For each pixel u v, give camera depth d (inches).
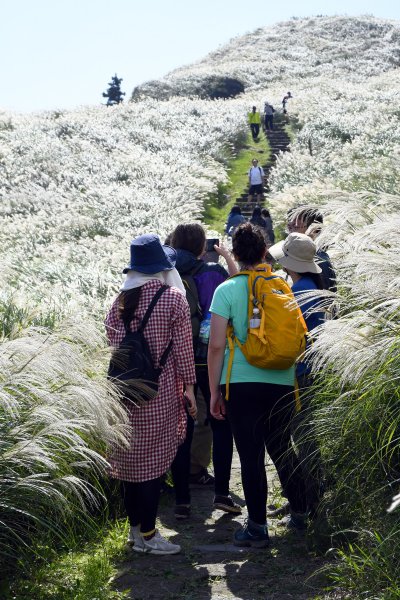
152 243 176.1
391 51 2667.3
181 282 187.3
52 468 148.9
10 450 147.0
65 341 182.1
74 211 803.4
